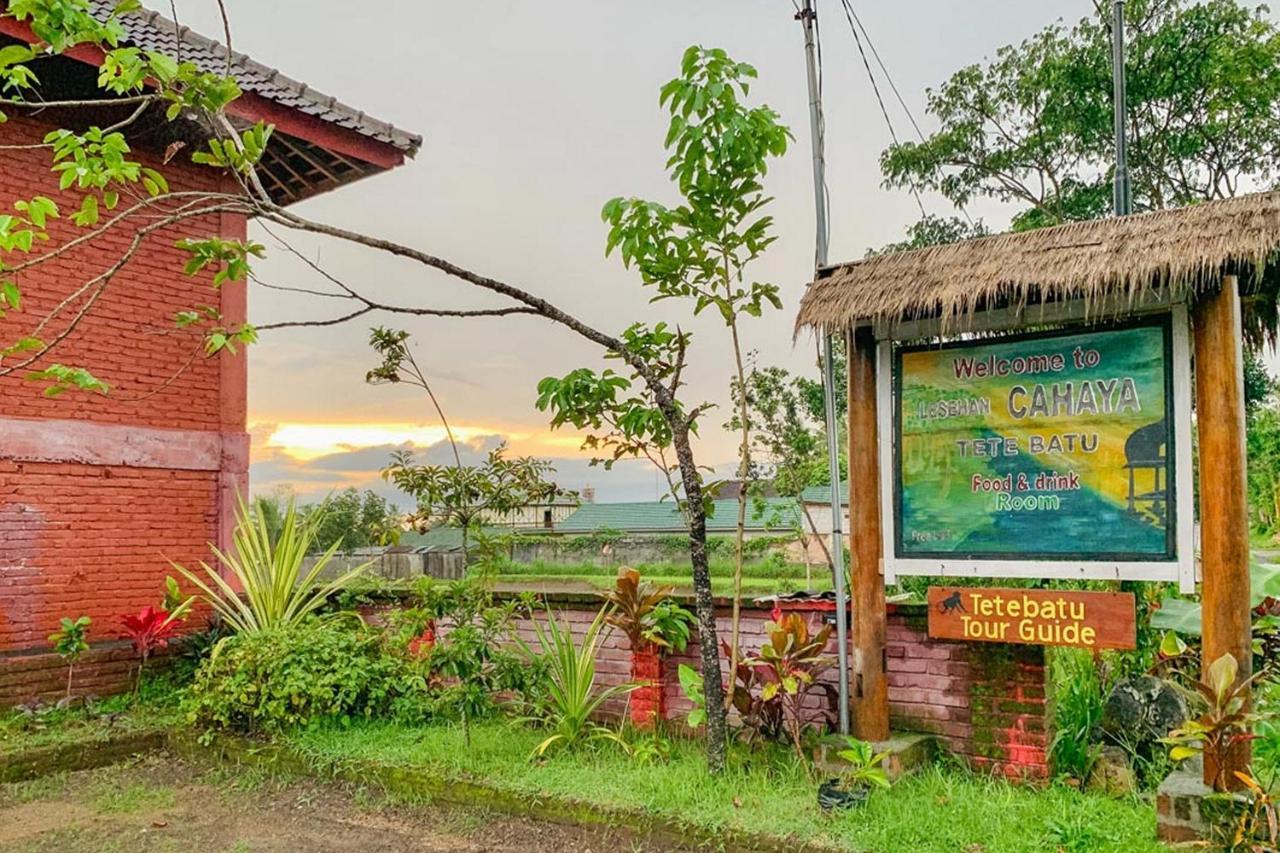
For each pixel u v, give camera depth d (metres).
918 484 5.48
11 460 7.77
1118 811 4.77
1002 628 5.10
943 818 4.66
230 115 8.30
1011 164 18.42
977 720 5.45
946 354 5.45
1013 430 5.23
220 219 9.20
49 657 7.67
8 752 6.40
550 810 5.26
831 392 5.80
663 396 5.71
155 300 8.71
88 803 5.95
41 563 7.91
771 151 5.59
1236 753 4.42
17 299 4.03
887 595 6.50
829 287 5.45
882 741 5.37
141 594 8.50
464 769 5.78
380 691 6.92
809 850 4.46
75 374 4.01
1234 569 4.43
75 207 8.24
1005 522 5.21
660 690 6.55
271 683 6.75
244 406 9.30
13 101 4.07
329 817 5.61
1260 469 16.48
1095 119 16.70
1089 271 4.56
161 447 8.66
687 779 5.35
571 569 27.31
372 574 11.12
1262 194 4.49
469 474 6.89
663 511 37.34
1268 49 15.73
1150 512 4.82
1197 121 16.69
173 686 8.21
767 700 5.45
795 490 8.14
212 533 9.03
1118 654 6.50
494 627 6.66
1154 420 4.85
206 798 6.02
